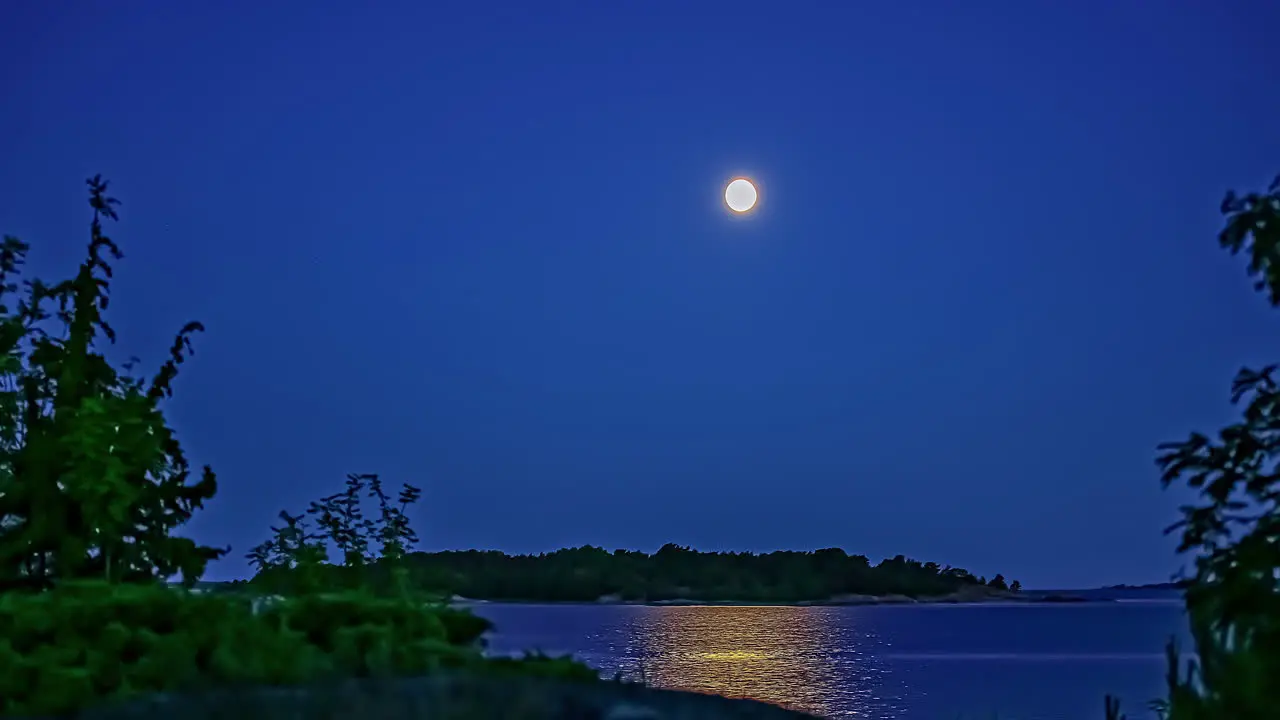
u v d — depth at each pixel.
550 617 158.38
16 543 13.59
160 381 15.84
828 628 140.25
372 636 12.11
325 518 16.66
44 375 15.12
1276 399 6.12
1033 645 104.12
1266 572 6.04
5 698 9.92
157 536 14.67
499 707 9.85
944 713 35.97
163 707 9.87
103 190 15.83
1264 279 6.19
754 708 10.20
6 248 15.37
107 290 15.75
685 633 110.19
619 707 9.93
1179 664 6.70
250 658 11.12
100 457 13.60
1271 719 5.93
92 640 10.71
